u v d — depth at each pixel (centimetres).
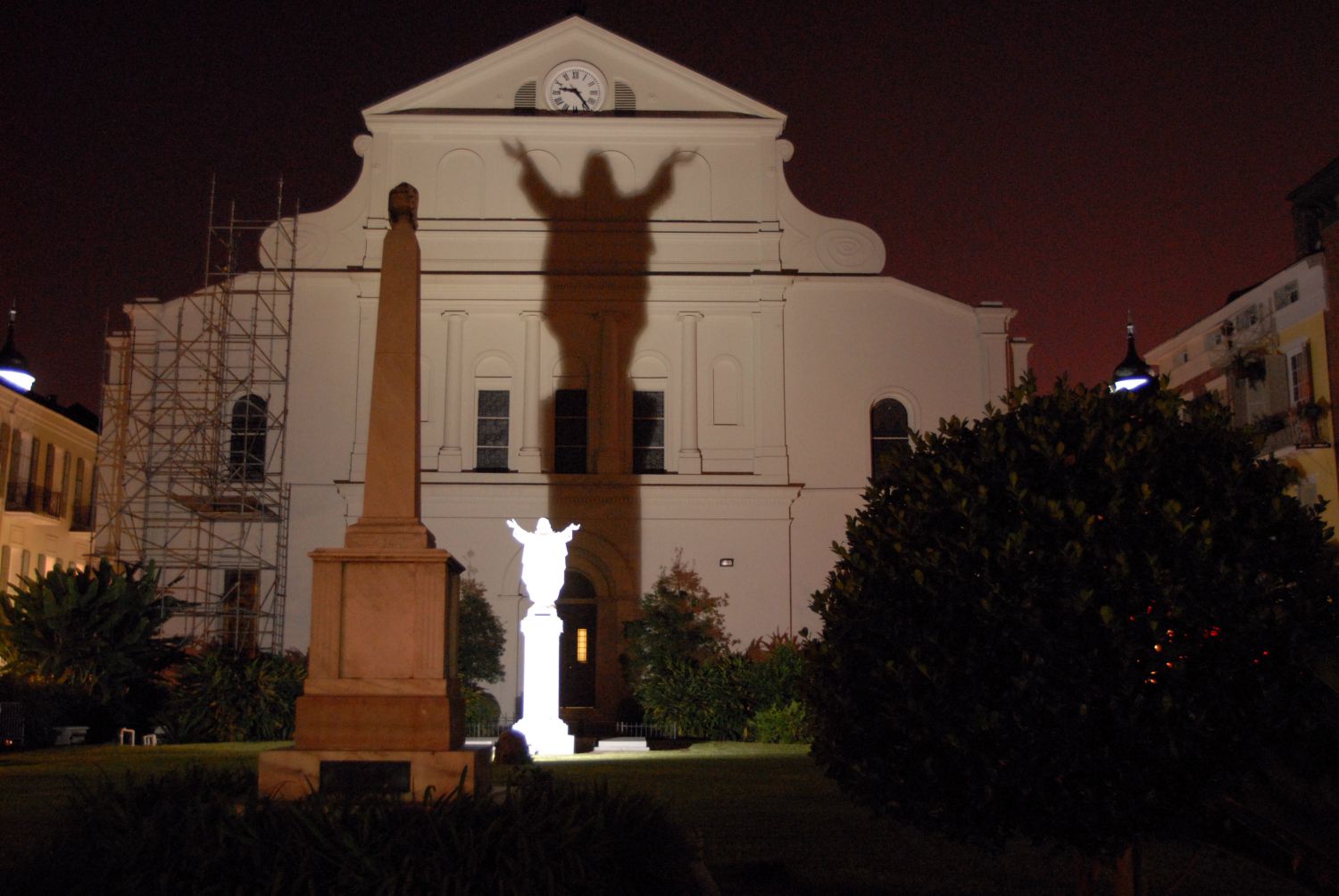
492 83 3097
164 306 3027
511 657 2878
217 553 2917
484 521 2925
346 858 725
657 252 3056
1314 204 2256
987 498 772
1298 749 648
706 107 3109
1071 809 709
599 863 766
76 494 3875
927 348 3030
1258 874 1007
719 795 1451
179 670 2669
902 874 1003
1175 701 687
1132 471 757
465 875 720
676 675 2697
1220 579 700
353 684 967
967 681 737
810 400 3006
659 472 2992
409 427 1038
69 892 736
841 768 815
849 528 858
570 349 3027
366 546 1000
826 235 3094
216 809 788
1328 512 2697
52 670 2433
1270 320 3014
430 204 3061
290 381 2967
